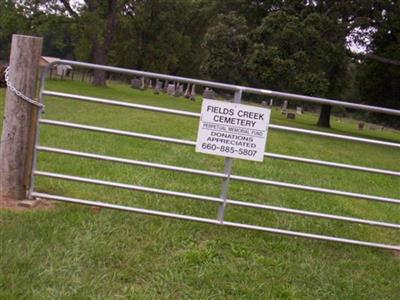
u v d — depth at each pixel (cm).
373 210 678
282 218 547
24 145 463
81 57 4553
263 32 2294
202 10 4816
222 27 2612
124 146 872
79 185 564
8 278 330
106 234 421
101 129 446
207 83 430
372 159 1508
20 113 457
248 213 548
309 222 549
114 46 5122
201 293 350
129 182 604
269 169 853
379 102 3011
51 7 3556
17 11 3509
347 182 891
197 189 623
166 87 3803
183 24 5447
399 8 2588
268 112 440
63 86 2831
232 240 449
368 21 2577
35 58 451
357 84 3072
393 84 2853
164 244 418
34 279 335
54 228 416
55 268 353
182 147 958
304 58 2216
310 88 2200
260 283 375
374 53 2845
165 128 1311
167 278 362
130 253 395
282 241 466
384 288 402
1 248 368
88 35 3716
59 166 644
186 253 406
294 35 2208
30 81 452
